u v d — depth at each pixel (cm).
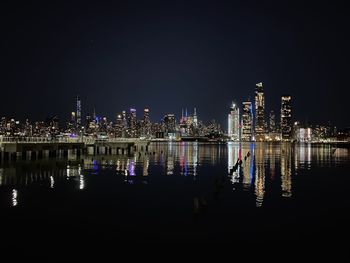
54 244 2269
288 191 4256
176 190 4250
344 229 2644
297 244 2308
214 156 11681
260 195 3969
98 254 2111
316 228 2664
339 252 2166
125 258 2053
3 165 6750
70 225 2688
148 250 2180
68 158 8850
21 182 4712
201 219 2888
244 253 2145
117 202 3503
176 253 2139
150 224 2730
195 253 2142
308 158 10988
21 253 2116
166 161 9044
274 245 2289
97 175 5628
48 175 5478
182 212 3112
